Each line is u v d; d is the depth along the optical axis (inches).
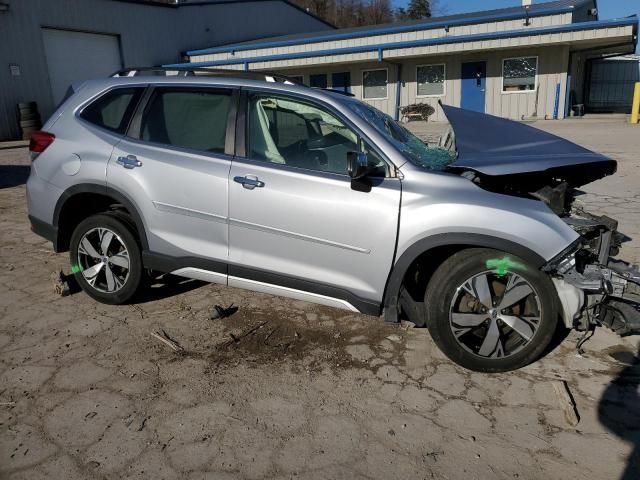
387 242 132.0
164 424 114.7
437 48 785.6
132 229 162.6
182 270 155.3
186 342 149.5
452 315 130.0
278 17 1258.6
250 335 153.8
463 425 115.0
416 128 717.3
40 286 188.5
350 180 136.0
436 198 129.5
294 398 124.3
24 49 773.9
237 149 148.3
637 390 126.2
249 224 144.2
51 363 137.9
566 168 140.9
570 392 125.8
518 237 124.3
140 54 946.7
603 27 671.8
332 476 100.5
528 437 111.1
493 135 164.4
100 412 118.3
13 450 106.1
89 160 160.2
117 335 152.8
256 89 149.5
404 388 128.3
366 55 841.5
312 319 163.8
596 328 156.6
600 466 102.8
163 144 156.0
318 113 143.9
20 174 434.6
